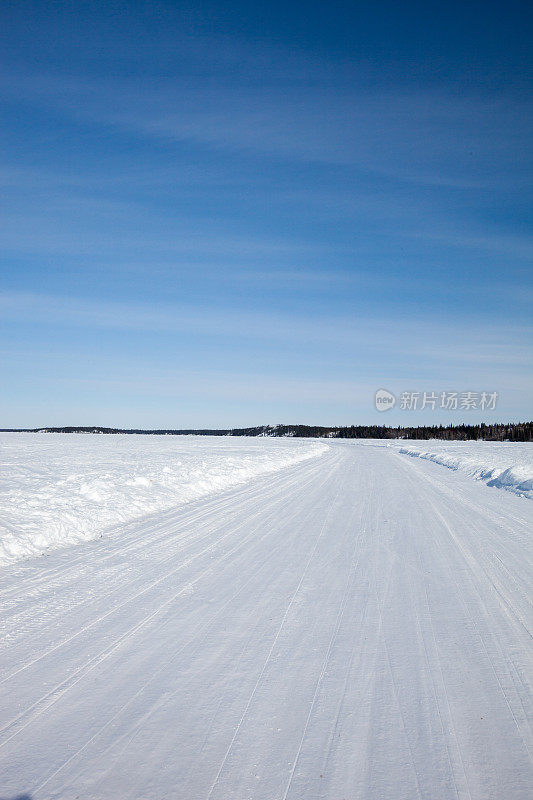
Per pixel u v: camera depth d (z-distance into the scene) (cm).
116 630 454
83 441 5528
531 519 1037
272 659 402
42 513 900
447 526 956
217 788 260
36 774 268
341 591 570
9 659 396
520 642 436
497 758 285
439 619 489
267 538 844
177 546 782
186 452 3341
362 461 3056
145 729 308
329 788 261
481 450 4700
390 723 318
